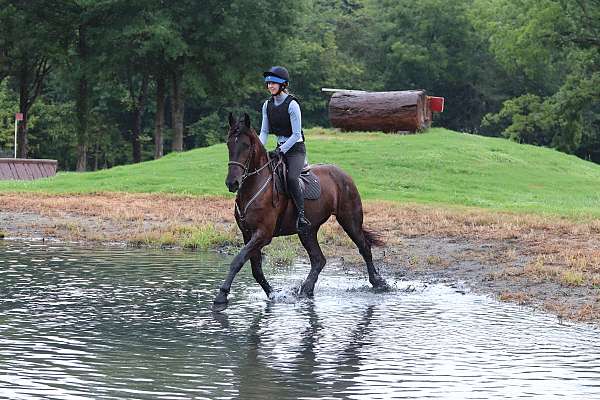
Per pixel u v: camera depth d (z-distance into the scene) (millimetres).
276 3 50125
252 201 11047
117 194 26781
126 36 47469
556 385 7238
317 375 7469
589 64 58125
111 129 66875
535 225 19234
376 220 20438
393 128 36812
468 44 76250
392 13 78625
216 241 17672
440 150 33625
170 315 10164
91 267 14062
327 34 75438
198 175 30234
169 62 49219
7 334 8867
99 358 7957
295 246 17234
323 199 12070
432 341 8906
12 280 12477
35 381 7102
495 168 32469
